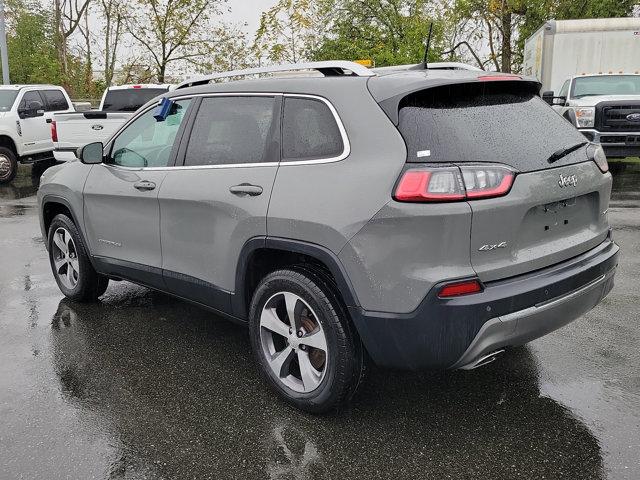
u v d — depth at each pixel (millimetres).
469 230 2750
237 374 3854
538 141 3152
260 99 3574
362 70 3252
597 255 3355
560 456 2926
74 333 4547
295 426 3227
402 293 2814
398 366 2996
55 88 15359
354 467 2869
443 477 2791
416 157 2820
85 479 2791
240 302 3623
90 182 4727
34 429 3207
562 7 24328
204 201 3676
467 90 3121
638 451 2951
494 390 3578
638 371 3777
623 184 11469
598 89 13586
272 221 3258
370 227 2854
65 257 5238
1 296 5453
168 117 4168
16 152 13797
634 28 14930
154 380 3775
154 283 4348
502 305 2805
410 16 22984
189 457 2959
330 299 3100
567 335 4348
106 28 28703
